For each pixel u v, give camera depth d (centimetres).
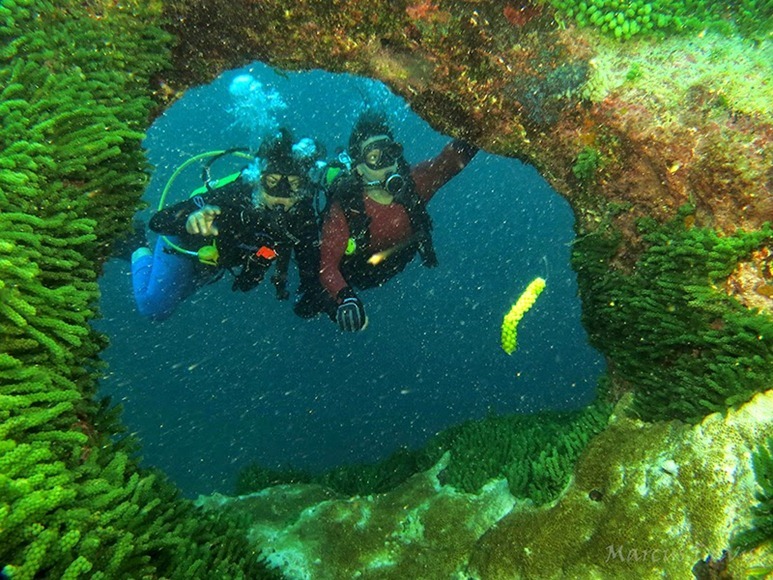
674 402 308
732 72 306
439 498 393
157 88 382
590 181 357
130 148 300
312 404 1898
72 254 244
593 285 364
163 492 270
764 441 256
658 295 310
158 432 1656
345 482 574
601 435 344
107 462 241
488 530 347
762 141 285
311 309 668
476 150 643
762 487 237
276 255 567
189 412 1852
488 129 397
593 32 337
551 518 321
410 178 612
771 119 285
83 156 262
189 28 359
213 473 1391
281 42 376
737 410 272
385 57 382
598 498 316
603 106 330
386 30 363
